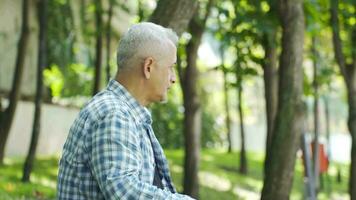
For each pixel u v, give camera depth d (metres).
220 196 9.99
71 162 2.58
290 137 5.72
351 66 9.38
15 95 9.63
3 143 9.62
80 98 15.12
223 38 8.25
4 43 12.38
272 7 7.02
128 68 2.65
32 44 12.78
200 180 11.36
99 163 2.46
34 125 8.56
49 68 12.64
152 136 2.74
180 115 18.52
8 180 8.11
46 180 8.80
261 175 13.81
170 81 2.70
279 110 5.77
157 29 2.68
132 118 2.59
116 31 13.99
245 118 23.23
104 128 2.49
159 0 5.07
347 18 8.50
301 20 5.80
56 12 11.82
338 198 12.24
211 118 20.81
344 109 25.84
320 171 9.74
